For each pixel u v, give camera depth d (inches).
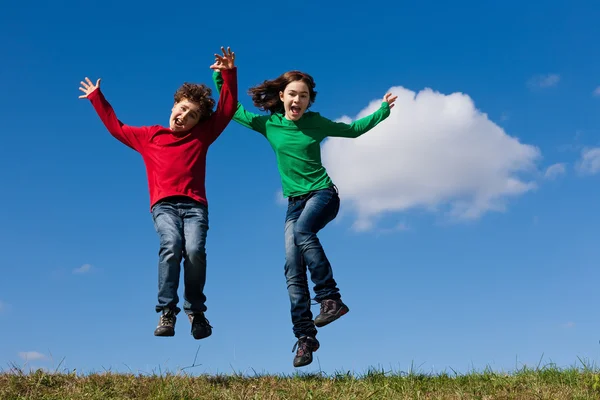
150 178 224.5
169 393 191.2
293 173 230.8
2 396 184.2
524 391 202.8
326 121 237.1
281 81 236.1
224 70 228.7
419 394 199.8
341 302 219.1
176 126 225.1
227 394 193.5
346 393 199.9
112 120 232.7
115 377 210.1
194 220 215.5
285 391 200.8
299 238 221.5
